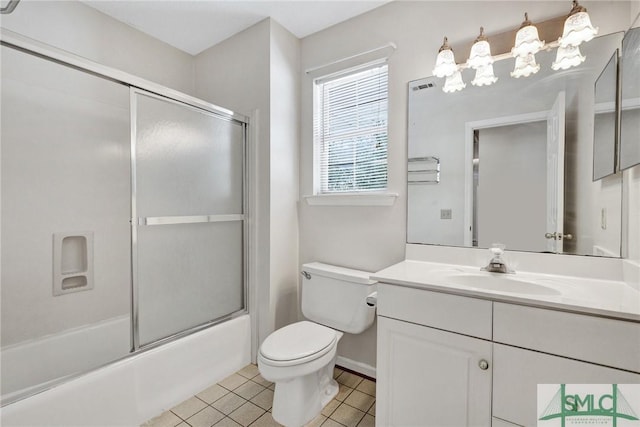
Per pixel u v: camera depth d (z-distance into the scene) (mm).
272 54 2037
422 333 1229
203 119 1874
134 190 1534
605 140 1259
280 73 2096
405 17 1797
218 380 1883
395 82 1833
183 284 1770
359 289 1744
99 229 1531
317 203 2133
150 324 1605
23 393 1224
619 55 1235
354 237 1995
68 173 1444
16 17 1640
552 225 1387
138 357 1507
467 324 1131
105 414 1371
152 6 1922
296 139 2236
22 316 1318
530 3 1450
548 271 1392
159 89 1627
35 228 1360
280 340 1574
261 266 2088
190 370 1725
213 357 1854
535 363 1012
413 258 1751
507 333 1056
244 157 2137
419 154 1740
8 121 1271
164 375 1600
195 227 1846
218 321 1953
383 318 1330
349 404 1687
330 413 1612
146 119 1589
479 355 1108
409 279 1276
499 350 1071
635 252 1147
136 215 1545
